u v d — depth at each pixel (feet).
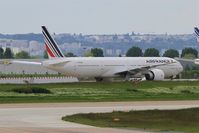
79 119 394.32
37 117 413.18
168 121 390.42
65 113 444.55
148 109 472.03
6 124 364.38
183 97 626.64
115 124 369.71
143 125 367.25
